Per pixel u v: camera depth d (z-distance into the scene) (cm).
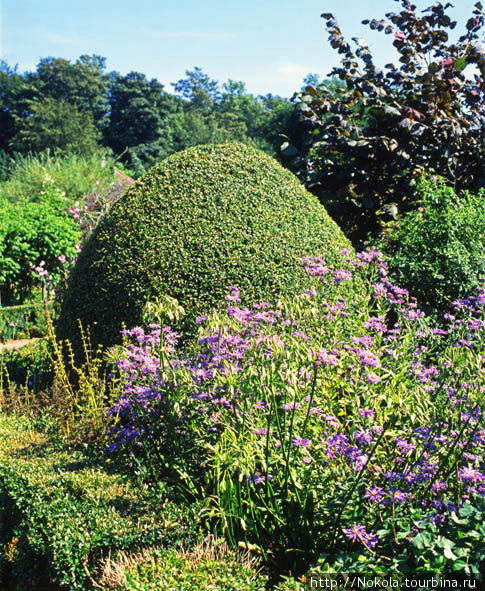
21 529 295
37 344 674
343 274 416
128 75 5319
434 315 504
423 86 745
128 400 349
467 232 557
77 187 1791
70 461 357
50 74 5259
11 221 1259
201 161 527
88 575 248
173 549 251
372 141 720
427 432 244
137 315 474
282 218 507
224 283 472
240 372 309
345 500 242
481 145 752
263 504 277
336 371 320
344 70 798
